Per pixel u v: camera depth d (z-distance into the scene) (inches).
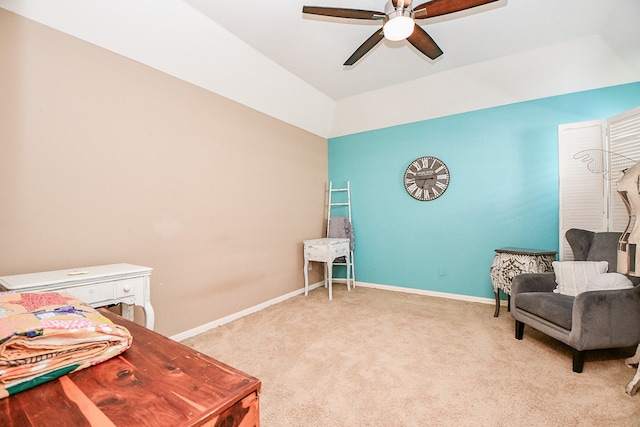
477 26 95.0
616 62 104.9
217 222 110.9
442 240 145.6
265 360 81.4
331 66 121.3
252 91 122.0
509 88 124.5
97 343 30.2
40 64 69.4
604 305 71.5
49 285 55.4
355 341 93.1
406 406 60.8
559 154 112.3
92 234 77.8
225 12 87.4
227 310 113.1
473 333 98.7
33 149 68.3
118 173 83.3
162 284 93.4
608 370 73.7
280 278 140.5
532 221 125.5
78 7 71.7
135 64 87.4
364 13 72.1
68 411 22.2
